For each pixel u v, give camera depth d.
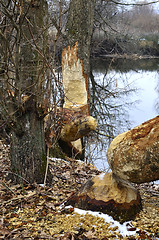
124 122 9.65
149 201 3.44
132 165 2.80
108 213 2.96
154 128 2.75
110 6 12.19
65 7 7.74
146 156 2.72
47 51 3.69
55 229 2.76
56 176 4.25
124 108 11.33
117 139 3.02
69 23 7.22
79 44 7.01
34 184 3.67
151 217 2.99
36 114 3.69
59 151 5.58
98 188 3.10
